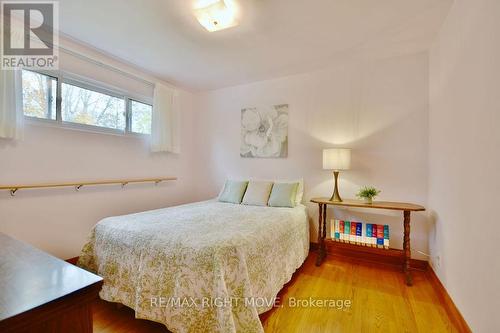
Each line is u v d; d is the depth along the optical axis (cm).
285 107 330
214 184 390
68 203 239
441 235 203
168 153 359
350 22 206
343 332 153
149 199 329
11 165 203
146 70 312
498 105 115
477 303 133
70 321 54
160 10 192
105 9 191
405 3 181
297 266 234
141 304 148
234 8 188
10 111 196
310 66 297
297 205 291
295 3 182
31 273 64
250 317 136
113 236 176
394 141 267
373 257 272
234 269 141
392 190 267
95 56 263
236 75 329
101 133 270
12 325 45
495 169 117
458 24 170
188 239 154
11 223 203
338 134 297
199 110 405
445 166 195
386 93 272
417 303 187
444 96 200
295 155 323
